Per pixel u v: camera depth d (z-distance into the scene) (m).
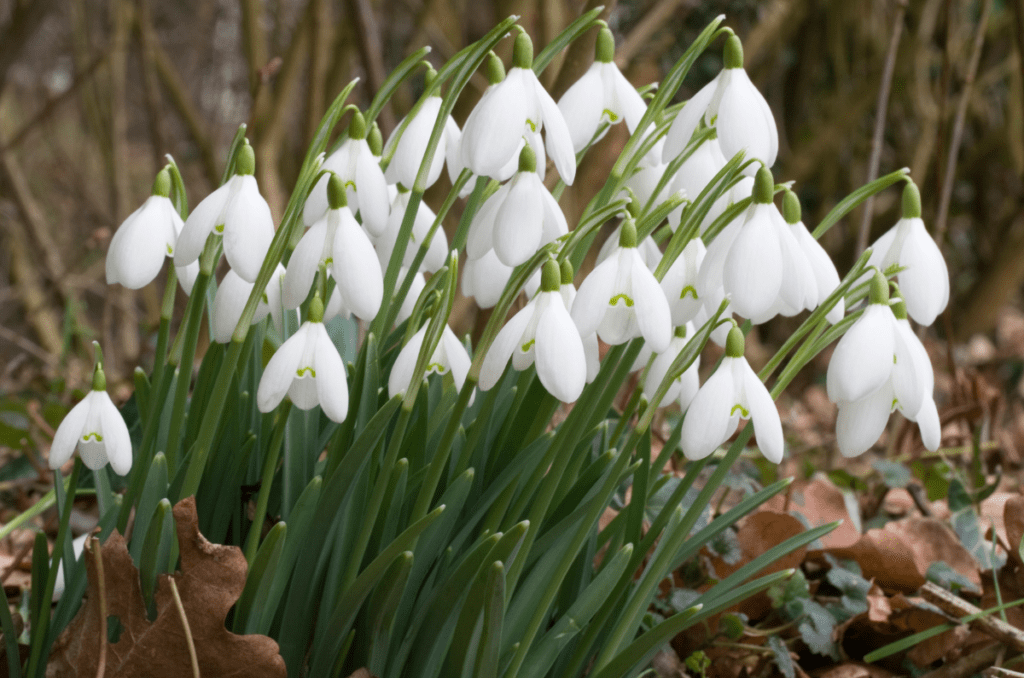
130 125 2.66
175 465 0.56
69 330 1.06
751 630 0.62
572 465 0.56
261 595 0.54
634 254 0.51
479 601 0.52
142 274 0.52
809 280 0.52
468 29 1.96
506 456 0.56
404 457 0.56
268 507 0.58
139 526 0.54
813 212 2.23
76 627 0.55
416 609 0.55
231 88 2.38
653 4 1.51
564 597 0.57
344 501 0.55
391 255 0.55
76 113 2.34
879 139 0.87
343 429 0.55
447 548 0.55
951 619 0.61
